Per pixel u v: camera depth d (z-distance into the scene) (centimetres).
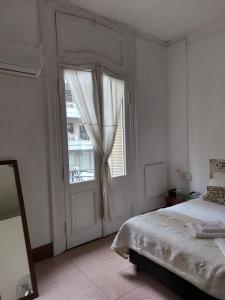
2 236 221
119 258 272
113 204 329
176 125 398
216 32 335
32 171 261
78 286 223
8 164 240
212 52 342
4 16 236
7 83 242
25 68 236
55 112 275
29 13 253
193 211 265
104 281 229
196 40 360
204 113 357
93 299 205
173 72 396
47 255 275
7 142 244
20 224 233
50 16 269
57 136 278
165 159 412
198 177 371
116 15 312
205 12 308
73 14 288
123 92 344
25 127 255
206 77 351
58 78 277
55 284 227
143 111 374
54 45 272
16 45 229
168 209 273
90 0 277
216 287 159
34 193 263
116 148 342
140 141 372
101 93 314
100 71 312
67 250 292
